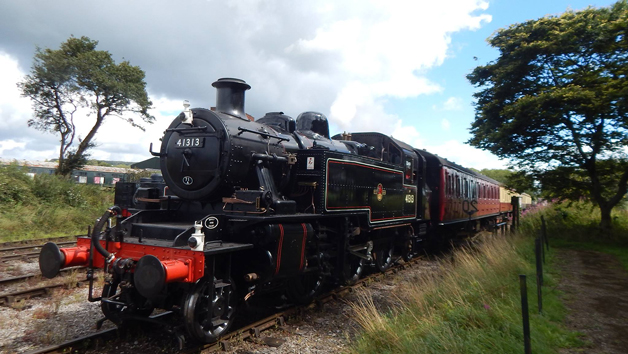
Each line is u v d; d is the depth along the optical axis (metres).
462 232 14.63
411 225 10.73
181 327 4.45
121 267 4.38
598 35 11.68
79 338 4.50
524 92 13.49
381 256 9.06
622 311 6.07
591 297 6.83
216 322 4.57
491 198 19.59
